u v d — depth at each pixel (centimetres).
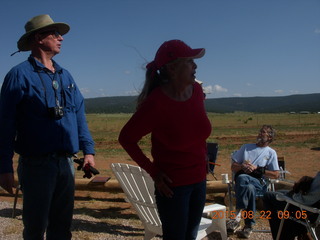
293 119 5341
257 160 493
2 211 541
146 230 408
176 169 233
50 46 276
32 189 264
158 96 222
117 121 5650
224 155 1277
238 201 440
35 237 272
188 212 247
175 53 220
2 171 249
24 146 265
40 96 264
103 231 459
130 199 410
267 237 434
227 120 5466
